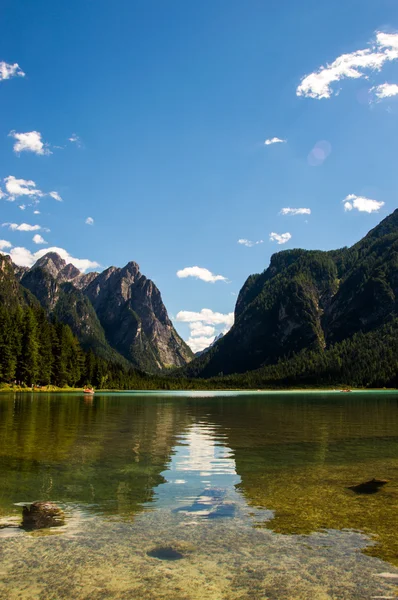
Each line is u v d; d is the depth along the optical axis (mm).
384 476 15258
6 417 38281
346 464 17406
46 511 10914
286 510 11273
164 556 8375
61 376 135250
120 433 27438
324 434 27938
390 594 6984
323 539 9281
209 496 12539
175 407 63312
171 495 12594
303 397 121938
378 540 9242
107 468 16203
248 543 9047
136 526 10000
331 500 12195
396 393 172500
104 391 170250
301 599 6793
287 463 17578
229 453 19984
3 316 109750
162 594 6922
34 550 8609
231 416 45000
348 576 7605
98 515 10734
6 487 13258
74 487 13367
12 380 116250
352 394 159125
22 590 7031
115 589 7074
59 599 6738
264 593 6984
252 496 12578
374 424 35594
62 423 33469
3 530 9664
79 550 8617
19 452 19469
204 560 8227
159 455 19172
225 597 6832
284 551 8648
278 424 35500
